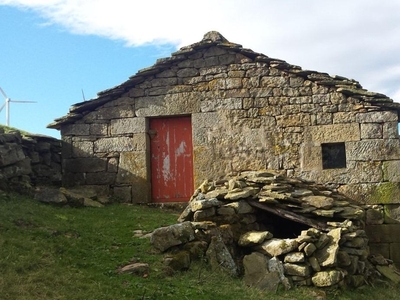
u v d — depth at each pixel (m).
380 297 7.80
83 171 11.66
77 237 7.74
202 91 11.35
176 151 11.59
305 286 7.27
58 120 11.76
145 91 11.61
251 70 11.20
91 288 5.95
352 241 8.20
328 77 10.75
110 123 11.68
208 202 8.19
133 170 11.45
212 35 11.45
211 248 7.50
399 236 10.00
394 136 10.29
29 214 8.34
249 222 8.71
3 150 9.62
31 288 5.67
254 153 10.95
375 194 10.23
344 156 10.63
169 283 6.48
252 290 6.81
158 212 10.57
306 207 8.84
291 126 10.86
